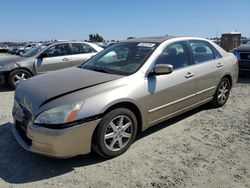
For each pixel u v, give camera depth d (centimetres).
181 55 495
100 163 376
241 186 325
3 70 839
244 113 575
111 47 522
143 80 414
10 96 766
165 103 448
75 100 348
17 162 381
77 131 343
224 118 544
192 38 536
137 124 416
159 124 511
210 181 334
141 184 329
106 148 374
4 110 616
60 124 334
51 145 337
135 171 356
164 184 329
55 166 370
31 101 364
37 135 342
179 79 468
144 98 410
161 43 471
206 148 418
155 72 423
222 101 606
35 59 880
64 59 920
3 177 346
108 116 368
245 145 429
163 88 438
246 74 1011
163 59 457
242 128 495
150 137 456
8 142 441
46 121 337
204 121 527
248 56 929
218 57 581
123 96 380
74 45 955
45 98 356
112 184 330
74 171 358
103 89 374
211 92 560
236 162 377
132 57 457
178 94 469
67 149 342
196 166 367
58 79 414
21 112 385
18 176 349
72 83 389
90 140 359
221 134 470
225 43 1912
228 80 609
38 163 378
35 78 443
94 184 330
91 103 354
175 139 449
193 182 332
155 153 402
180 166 367
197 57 527
